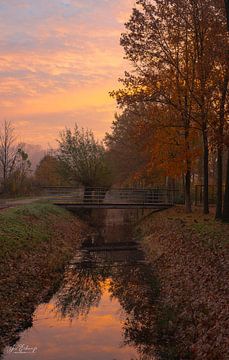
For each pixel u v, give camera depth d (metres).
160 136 31.44
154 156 32.31
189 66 28.78
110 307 16.78
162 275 20.70
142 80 29.48
